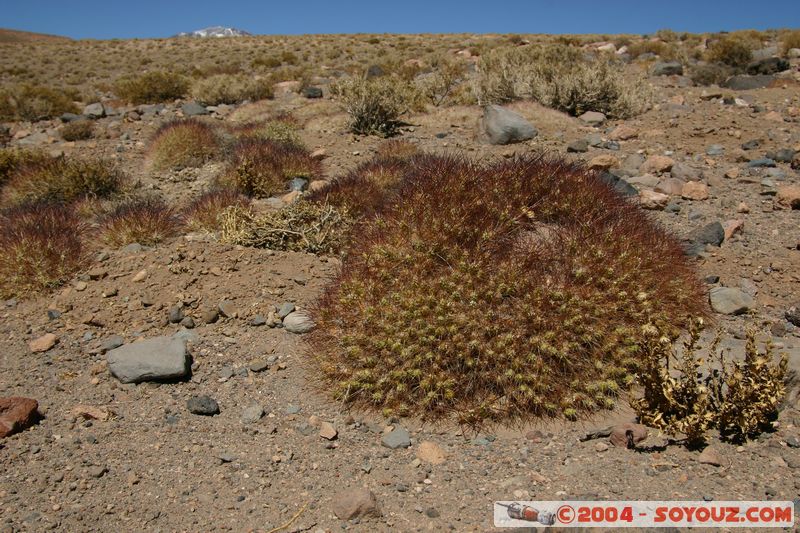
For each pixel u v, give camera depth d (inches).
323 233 289.3
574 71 610.5
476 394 174.1
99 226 329.4
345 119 597.9
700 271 253.1
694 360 160.4
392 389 177.6
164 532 137.3
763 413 154.5
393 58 1294.3
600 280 179.5
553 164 227.0
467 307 175.0
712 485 140.6
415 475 153.3
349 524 137.5
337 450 165.2
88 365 217.6
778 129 469.4
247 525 138.5
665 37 1258.0
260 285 254.8
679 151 441.1
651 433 161.5
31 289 270.5
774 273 250.4
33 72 1435.8
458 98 686.5
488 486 147.3
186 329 234.2
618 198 225.8
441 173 217.3
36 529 138.1
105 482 155.0
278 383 199.5
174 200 417.7
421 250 189.8
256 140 489.1
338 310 194.5
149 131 656.4
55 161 450.0
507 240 192.5
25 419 179.8
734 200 341.7
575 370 173.3
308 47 1747.0
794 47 896.3
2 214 346.9
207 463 161.9
